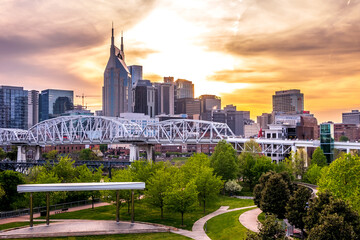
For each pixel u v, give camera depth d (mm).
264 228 36688
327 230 35469
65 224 58500
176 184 65250
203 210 76625
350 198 48656
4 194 77688
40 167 102625
